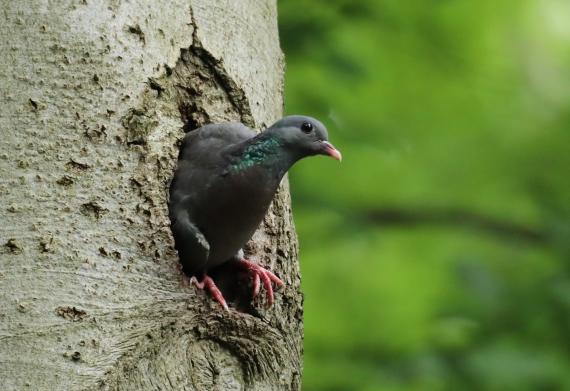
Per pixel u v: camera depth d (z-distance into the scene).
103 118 8.43
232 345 8.88
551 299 16.25
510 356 15.74
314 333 19.83
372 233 18.94
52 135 8.20
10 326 7.60
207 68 9.59
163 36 9.13
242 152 9.12
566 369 15.57
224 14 9.82
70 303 7.79
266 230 9.93
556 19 21.27
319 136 9.41
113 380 7.77
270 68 10.45
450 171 20.69
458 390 15.83
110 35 8.66
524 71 21.38
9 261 7.77
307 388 16.89
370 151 18.75
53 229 7.95
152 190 8.58
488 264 18.25
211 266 9.39
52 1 8.55
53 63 8.38
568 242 17.52
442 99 20.58
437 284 20.41
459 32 20.41
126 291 8.10
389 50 19.70
